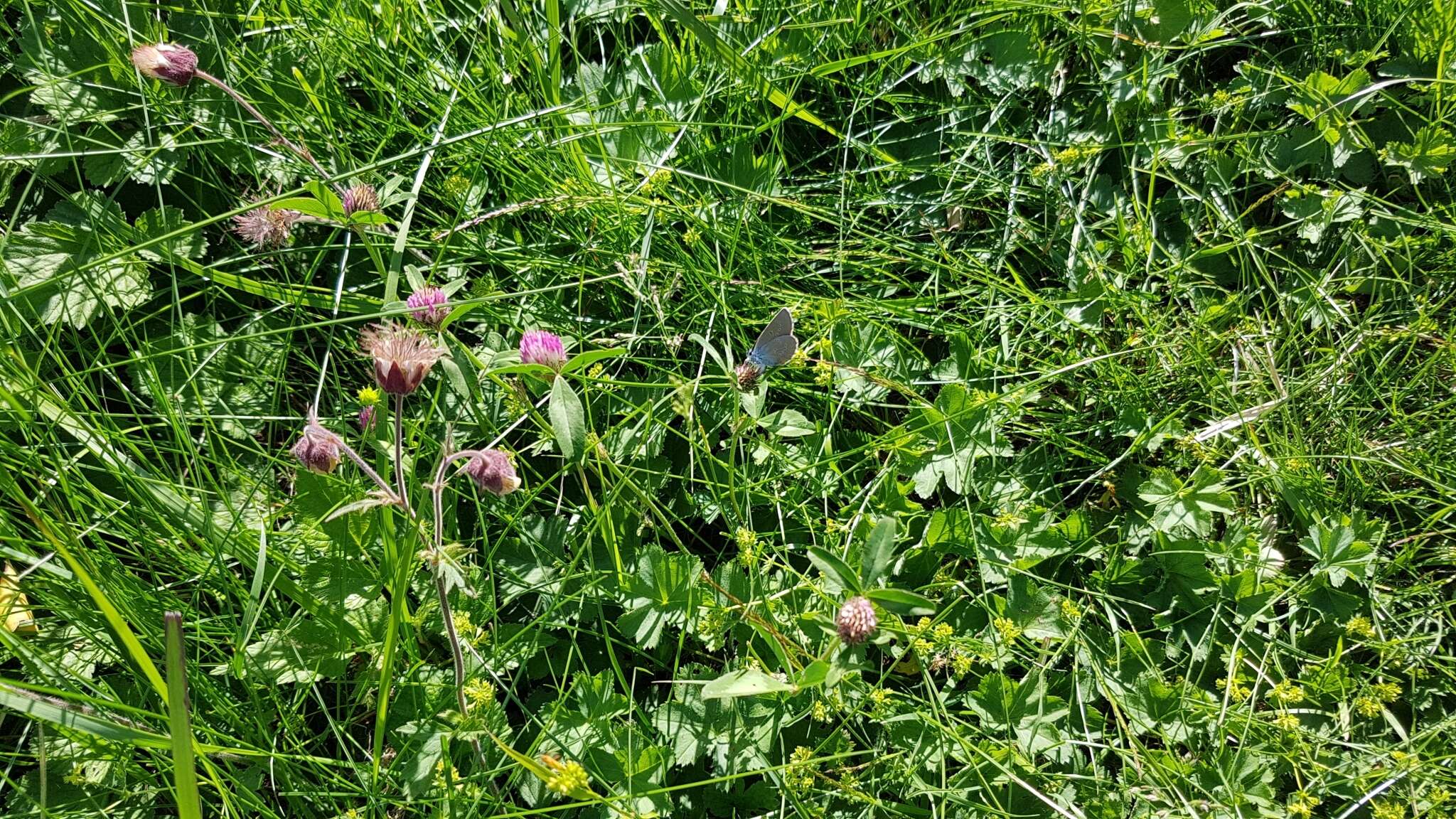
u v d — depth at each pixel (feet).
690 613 1.91
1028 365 2.29
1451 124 2.38
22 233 2.00
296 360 2.13
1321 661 2.04
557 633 1.98
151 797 1.85
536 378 1.97
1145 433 2.15
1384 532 2.11
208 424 1.98
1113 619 2.03
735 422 1.92
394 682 1.86
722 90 2.29
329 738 1.95
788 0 2.37
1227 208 2.38
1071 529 2.09
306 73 2.21
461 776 1.85
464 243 2.17
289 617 1.92
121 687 1.89
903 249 2.31
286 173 2.16
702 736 1.87
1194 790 1.92
